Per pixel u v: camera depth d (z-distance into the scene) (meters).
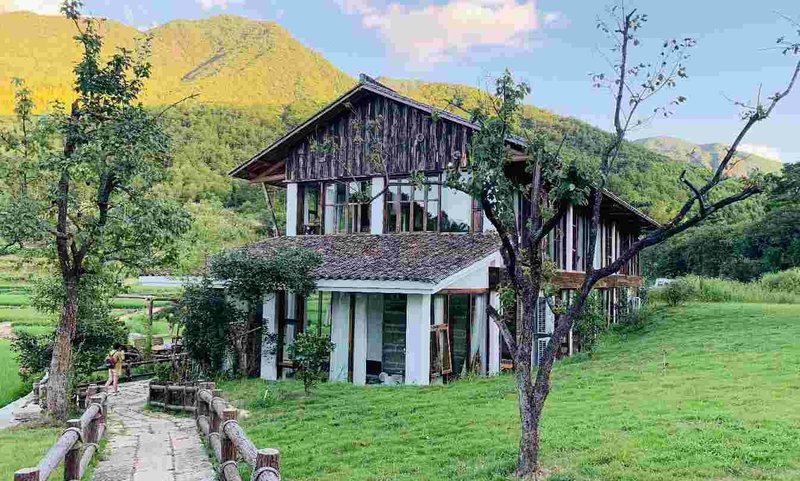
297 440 10.27
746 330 19.36
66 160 13.72
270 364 18.59
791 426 8.23
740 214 63.91
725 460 7.13
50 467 5.95
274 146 21.97
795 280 38.09
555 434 8.81
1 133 14.66
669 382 12.02
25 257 15.84
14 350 18.81
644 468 7.08
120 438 11.84
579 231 23.36
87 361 18.61
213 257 18.08
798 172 40.09
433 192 19.27
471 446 8.80
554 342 7.46
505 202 7.62
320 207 21.58
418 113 19.64
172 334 28.06
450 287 16.09
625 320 27.03
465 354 17.44
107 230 14.39
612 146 7.76
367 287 16.08
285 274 16.52
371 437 9.96
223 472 7.97
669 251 66.75
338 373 17.75
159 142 15.05
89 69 14.55
